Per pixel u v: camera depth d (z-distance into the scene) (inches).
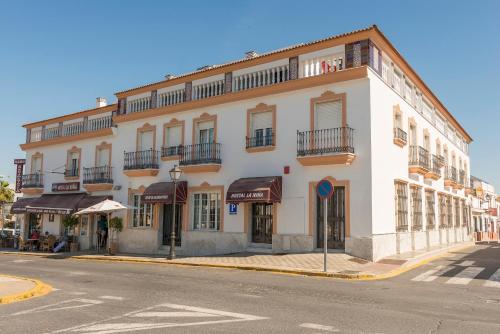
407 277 493.7
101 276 520.7
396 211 713.0
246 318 282.5
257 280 469.1
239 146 763.4
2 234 1227.9
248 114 759.7
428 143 970.1
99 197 964.0
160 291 398.6
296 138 695.7
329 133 659.4
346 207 638.5
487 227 1916.8
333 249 657.0
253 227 743.1
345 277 488.1
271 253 688.4
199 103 823.7
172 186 810.2
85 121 1074.7
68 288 425.7
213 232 776.3
